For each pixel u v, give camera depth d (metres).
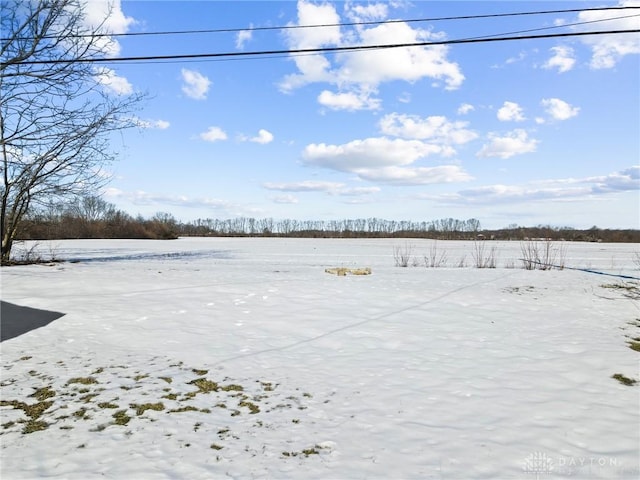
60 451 3.39
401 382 5.18
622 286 13.03
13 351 6.14
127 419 4.03
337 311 8.95
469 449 3.51
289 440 3.66
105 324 7.64
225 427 3.90
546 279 14.59
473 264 22.19
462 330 7.65
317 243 50.41
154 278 13.01
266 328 7.71
